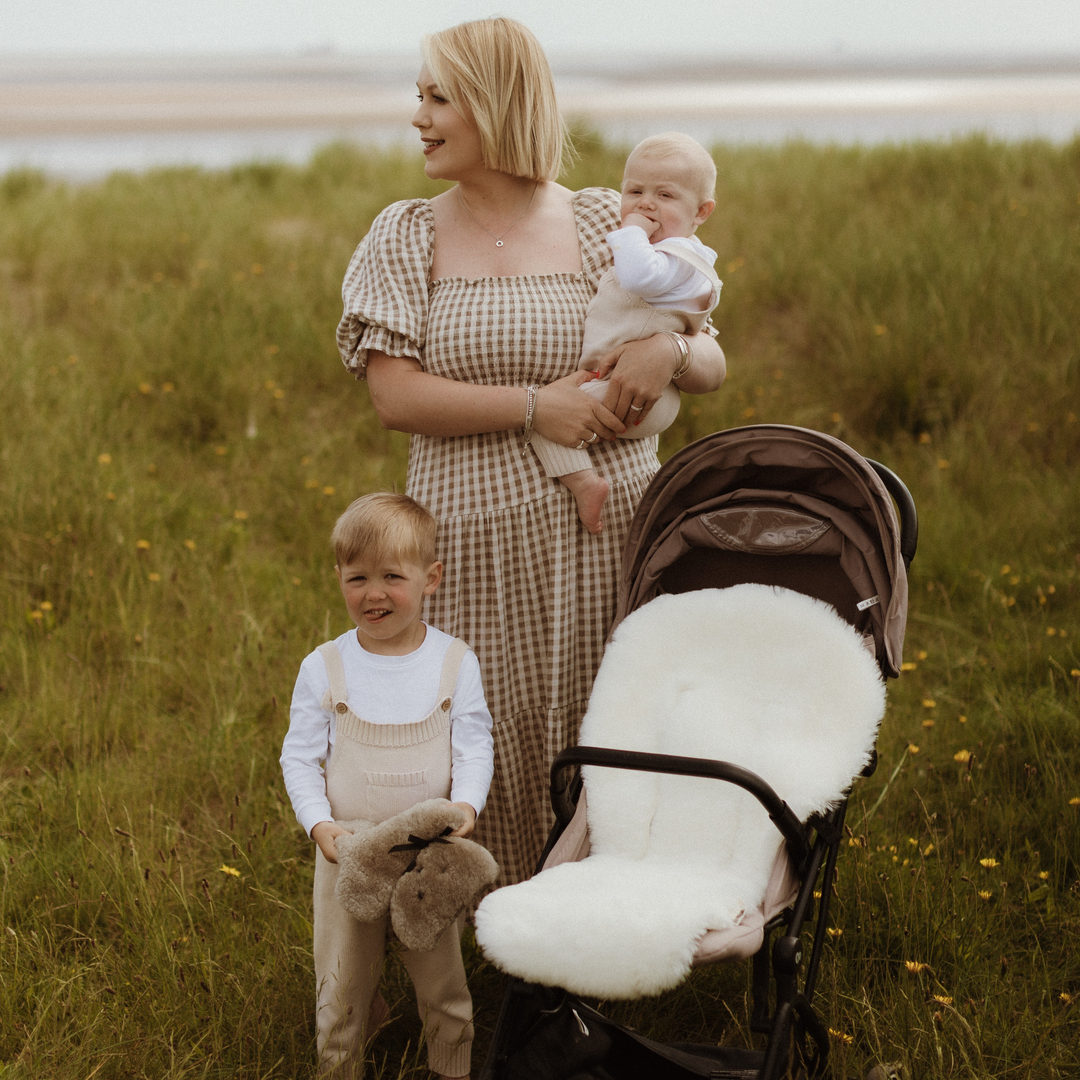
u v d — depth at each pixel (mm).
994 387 6141
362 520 2346
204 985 2688
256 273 8070
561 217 2760
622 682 2631
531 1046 2248
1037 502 5254
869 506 2535
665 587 2848
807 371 6902
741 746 2500
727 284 7711
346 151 12305
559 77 53844
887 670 2500
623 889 2184
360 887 2217
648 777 2557
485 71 2488
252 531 5355
